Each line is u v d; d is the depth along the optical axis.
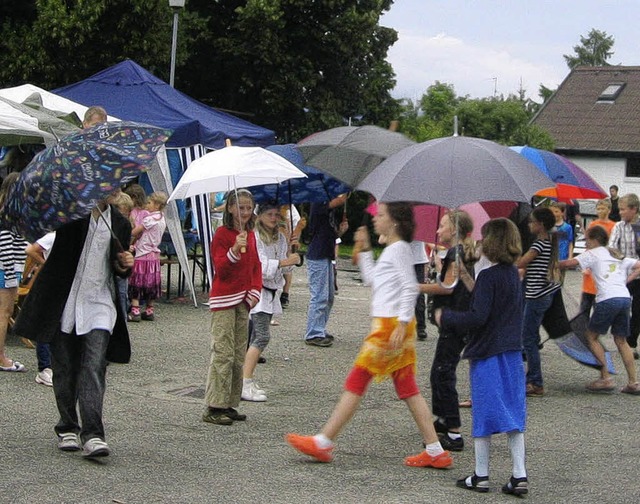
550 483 6.83
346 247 30.88
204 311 14.83
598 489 6.72
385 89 35.06
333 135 10.48
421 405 7.07
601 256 10.18
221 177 8.52
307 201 11.33
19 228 6.53
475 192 6.48
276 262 8.97
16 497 5.84
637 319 12.55
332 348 12.21
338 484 6.53
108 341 6.84
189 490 6.19
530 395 9.98
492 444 7.96
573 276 25.34
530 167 6.83
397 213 6.95
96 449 6.64
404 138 10.38
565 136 46.84
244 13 30.11
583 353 10.35
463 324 6.43
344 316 15.22
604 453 7.75
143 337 12.29
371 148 10.05
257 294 8.15
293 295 17.44
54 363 6.90
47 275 6.72
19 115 12.30
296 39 31.84
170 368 10.43
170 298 15.98
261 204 11.05
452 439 7.68
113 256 6.79
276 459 7.09
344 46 31.62
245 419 8.30
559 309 9.94
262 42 30.45
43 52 26.61
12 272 9.58
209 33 30.66
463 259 7.98
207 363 10.80
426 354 12.23
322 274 12.22
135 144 6.60
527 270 9.83
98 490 6.08
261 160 8.29
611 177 45.97
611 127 46.81
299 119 32.50
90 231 6.73
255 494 6.18
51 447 7.06
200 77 32.97
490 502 6.30
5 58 26.89
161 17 27.78
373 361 6.96
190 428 7.91
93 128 6.71
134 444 7.30
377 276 6.98
